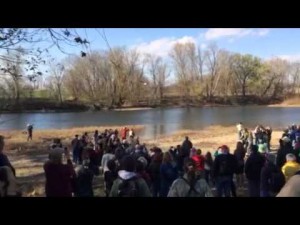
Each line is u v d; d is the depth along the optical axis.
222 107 102.56
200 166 11.03
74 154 19.84
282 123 54.12
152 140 36.12
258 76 112.62
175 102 108.50
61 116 74.56
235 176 14.04
